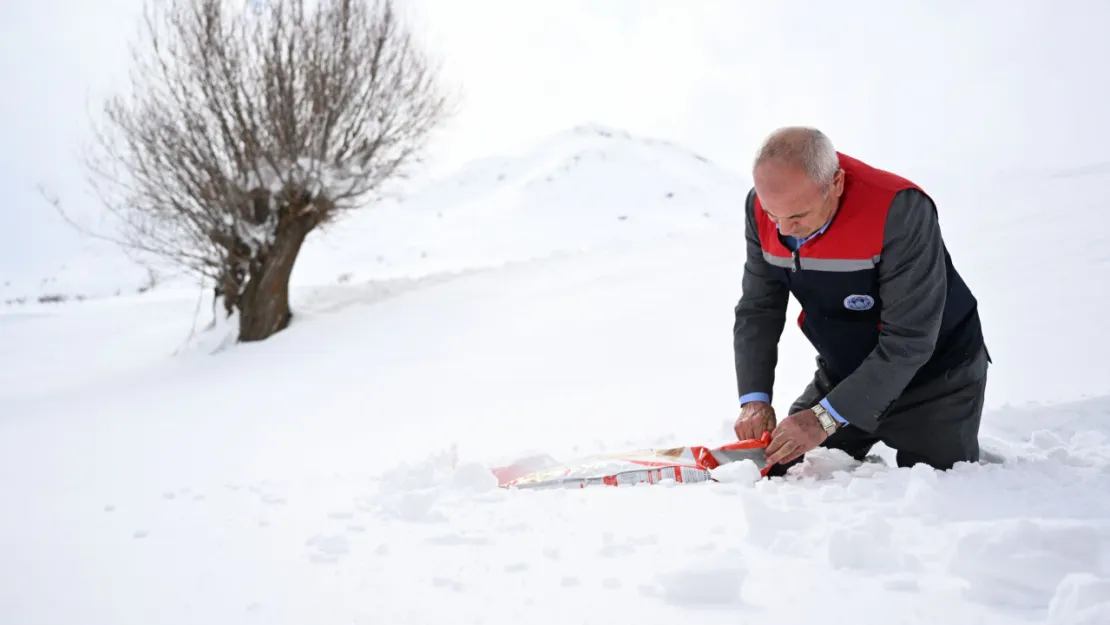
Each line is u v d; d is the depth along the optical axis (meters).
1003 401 3.94
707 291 8.38
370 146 10.56
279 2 10.07
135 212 10.09
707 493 1.96
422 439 4.39
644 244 11.88
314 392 6.52
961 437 2.46
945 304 2.33
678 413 4.45
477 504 1.99
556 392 5.48
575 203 30.80
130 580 1.52
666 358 6.18
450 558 1.56
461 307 9.55
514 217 29.31
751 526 1.57
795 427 2.27
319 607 1.34
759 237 2.52
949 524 1.60
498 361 6.86
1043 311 5.59
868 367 2.22
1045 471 2.08
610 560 1.50
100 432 5.25
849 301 2.33
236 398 6.53
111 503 2.27
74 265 23.92
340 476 2.55
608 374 5.89
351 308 10.63
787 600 1.27
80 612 1.37
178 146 9.78
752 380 2.59
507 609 1.29
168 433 5.12
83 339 12.07
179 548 1.72
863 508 1.75
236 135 9.94
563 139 40.56
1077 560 1.30
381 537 1.73
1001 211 9.52
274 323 10.03
